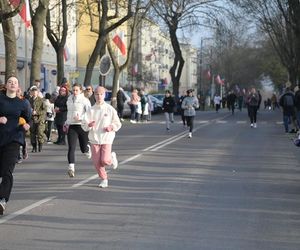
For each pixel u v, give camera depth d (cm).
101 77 2934
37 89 1723
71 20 4616
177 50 5141
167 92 2717
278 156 1598
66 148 1828
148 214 838
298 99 2255
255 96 2900
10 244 670
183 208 883
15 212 845
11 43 2038
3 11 1867
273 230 751
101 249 651
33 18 2305
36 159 1527
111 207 884
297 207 901
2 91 876
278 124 3225
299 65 4394
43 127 1711
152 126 3012
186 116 2248
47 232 728
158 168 1332
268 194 1009
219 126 3003
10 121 841
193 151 1719
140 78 7138
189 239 699
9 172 830
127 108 3738
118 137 2269
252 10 4588
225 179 1175
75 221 789
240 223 788
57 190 1034
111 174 1228
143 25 4319
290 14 3772
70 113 1209
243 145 1922
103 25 2961
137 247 661
